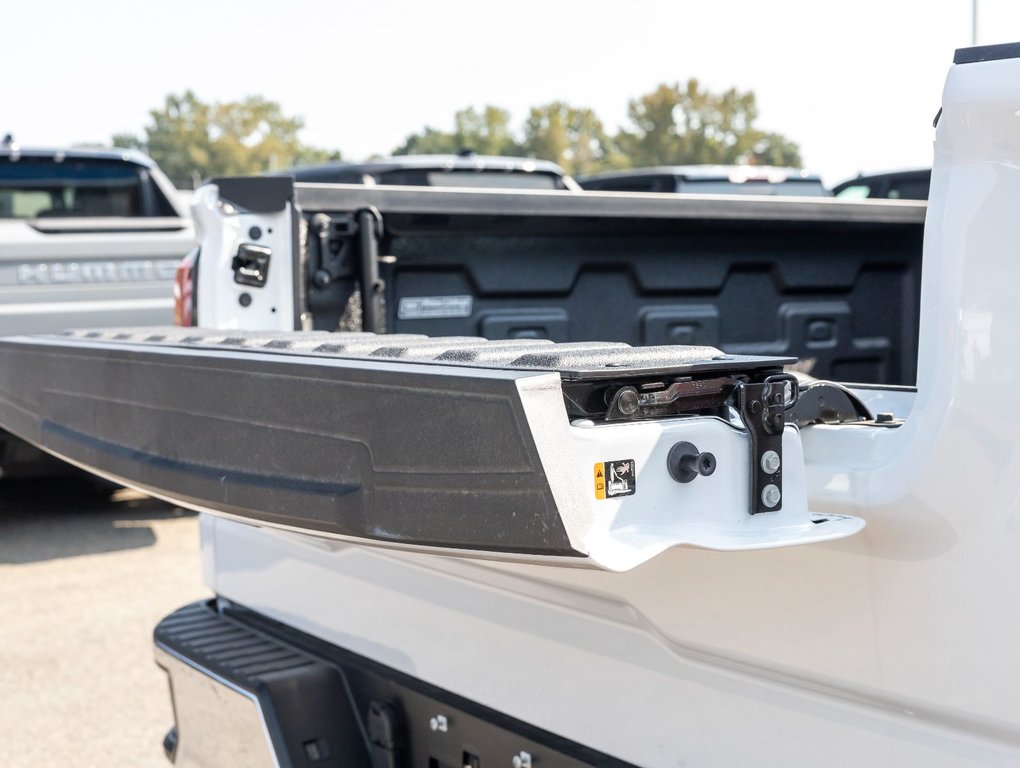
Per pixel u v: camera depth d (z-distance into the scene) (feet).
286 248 8.27
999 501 3.82
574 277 9.89
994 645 3.90
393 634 6.59
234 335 6.17
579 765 5.41
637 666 5.15
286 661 7.14
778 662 4.54
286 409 4.52
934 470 3.96
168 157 376.07
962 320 3.88
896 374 11.26
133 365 5.51
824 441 4.36
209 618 8.21
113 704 12.67
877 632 4.22
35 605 16.21
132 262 20.38
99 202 24.79
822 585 4.35
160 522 21.52
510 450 3.63
